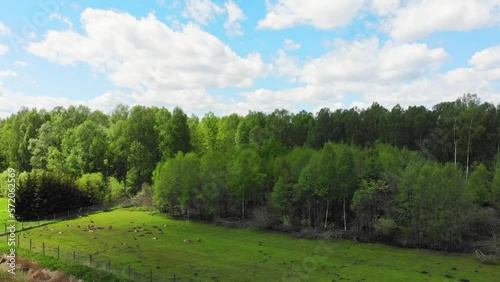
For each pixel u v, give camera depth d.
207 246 59.16
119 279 41.69
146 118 110.56
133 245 58.56
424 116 95.62
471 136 84.94
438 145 92.25
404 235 61.25
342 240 63.72
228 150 101.06
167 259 51.12
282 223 73.50
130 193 103.38
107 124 148.88
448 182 59.19
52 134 118.31
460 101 100.81
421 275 45.69
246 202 86.31
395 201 63.50
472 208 60.34
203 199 80.56
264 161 85.44
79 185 90.50
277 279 43.38
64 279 40.22
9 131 133.88
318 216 72.06
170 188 85.31
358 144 102.81
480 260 52.03
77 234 65.44
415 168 63.19
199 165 87.25
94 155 104.88
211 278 43.31
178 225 76.56
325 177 68.06
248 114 132.25
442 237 57.41
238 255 53.88
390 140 99.94
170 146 108.00
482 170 70.38
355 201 64.62
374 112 109.56
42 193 81.50
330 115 115.19
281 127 117.94
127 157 106.88
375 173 68.81
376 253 55.91
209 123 130.00
